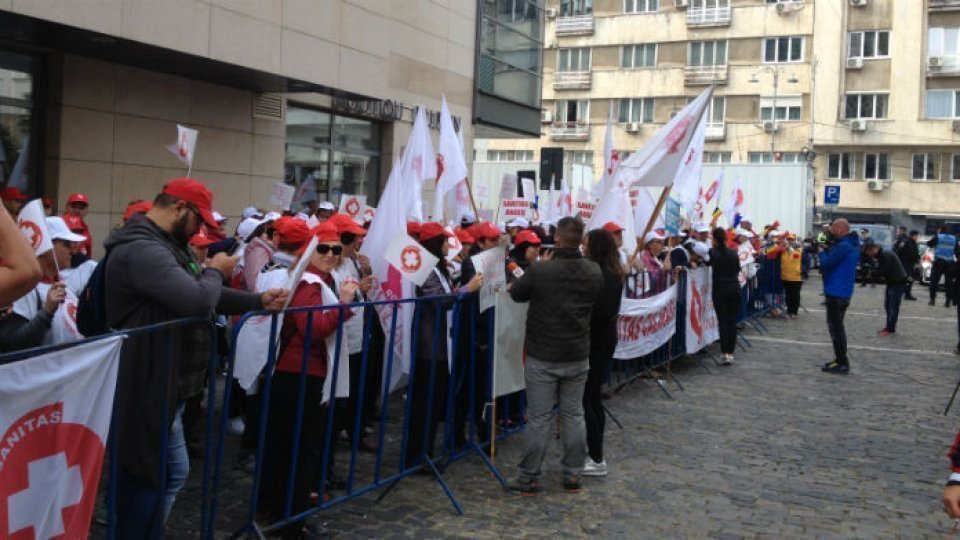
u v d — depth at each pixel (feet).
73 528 10.61
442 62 67.21
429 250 20.80
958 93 138.00
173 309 12.76
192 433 21.79
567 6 163.53
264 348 15.76
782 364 38.11
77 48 36.01
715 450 23.25
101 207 38.86
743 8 149.38
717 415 27.45
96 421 10.92
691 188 35.88
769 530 17.24
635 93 158.40
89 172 38.24
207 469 14.14
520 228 35.99
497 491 19.35
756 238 55.01
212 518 14.42
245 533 15.49
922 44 138.92
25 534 9.73
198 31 37.27
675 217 45.32
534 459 18.94
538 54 85.35
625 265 27.76
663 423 26.13
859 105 143.84
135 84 40.09
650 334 30.76
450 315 20.22
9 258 9.23
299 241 18.83
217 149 45.03
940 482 20.83
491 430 21.36
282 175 49.80
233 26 39.14
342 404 19.69
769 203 92.63
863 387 33.06
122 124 39.60
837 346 36.24
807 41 146.10
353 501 18.31
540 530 16.92
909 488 20.29
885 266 50.14
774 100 147.74
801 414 27.96
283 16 42.32
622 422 26.08
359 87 48.65
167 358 12.66
